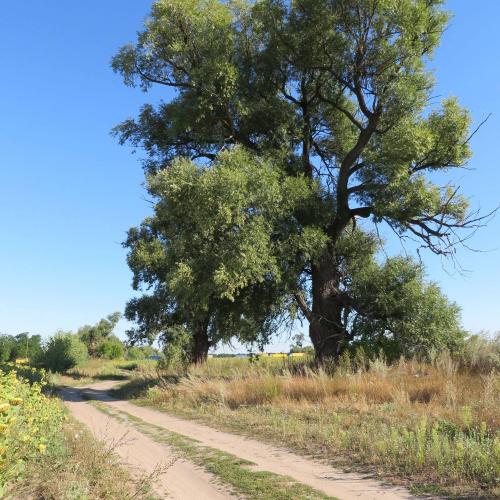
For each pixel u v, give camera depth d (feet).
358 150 84.69
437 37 79.71
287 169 84.89
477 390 43.55
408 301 77.92
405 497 22.36
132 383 110.52
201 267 72.08
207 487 25.02
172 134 83.05
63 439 30.58
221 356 142.61
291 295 83.35
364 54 79.71
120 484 22.76
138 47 86.02
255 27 84.02
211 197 67.82
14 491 20.04
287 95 92.38
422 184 78.23
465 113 79.05
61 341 203.51
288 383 57.41
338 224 85.51
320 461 30.14
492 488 22.39
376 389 48.85
